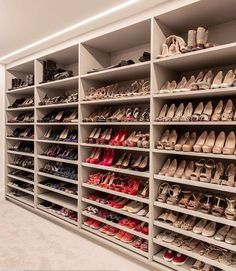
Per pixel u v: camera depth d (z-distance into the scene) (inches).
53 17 97.8
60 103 125.9
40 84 137.3
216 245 75.1
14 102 165.6
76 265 88.7
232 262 73.0
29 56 145.0
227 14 83.0
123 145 98.7
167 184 91.4
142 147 92.4
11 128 169.6
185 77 98.1
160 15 84.4
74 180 119.0
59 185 133.1
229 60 83.4
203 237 77.0
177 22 89.1
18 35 116.0
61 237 111.2
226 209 73.7
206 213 76.6
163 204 85.5
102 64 122.3
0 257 92.5
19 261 90.1
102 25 102.8
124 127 118.3
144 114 93.3
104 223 110.2
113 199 109.0
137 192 97.9
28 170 149.0
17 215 137.6
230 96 84.0
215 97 87.2
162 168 91.5
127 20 94.4
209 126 92.9
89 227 110.7
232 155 72.3
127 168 99.9
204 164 82.7
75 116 126.8
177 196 85.5
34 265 87.9
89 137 114.7
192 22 89.1
